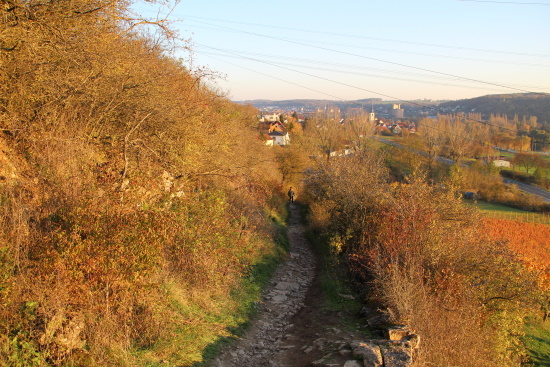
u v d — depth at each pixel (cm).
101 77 844
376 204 1461
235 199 1600
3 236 535
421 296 884
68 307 527
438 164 5034
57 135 747
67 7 793
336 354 683
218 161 1362
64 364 479
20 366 443
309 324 935
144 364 555
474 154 5619
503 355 1015
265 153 2906
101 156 869
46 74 755
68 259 545
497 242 1167
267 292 1184
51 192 638
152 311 660
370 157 1973
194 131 1152
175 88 1173
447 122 5669
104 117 905
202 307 836
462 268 1082
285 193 3650
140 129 996
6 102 752
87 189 675
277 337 863
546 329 1510
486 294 1084
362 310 970
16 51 743
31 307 493
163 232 661
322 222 2050
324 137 4956
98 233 578
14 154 699
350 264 1377
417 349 677
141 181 871
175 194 1000
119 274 593
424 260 1072
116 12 968
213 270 969
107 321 564
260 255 1449
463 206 1409
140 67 999
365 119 5444
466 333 817
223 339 737
